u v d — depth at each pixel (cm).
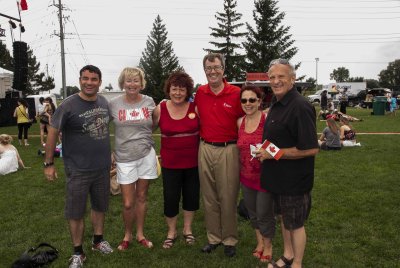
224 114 382
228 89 384
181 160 409
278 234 448
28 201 603
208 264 378
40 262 372
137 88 387
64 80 3136
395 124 1822
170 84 390
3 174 810
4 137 841
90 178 370
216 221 408
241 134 377
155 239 448
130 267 374
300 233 319
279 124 306
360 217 499
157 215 533
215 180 395
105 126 375
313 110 301
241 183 389
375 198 578
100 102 373
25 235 459
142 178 411
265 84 1596
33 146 1276
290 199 311
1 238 450
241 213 504
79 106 357
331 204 554
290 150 302
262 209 367
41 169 864
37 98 2619
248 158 372
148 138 408
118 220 512
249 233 456
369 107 3591
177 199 423
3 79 2331
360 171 766
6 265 381
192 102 404
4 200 612
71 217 369
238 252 407
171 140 405
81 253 381
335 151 1018
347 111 3052
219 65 372
